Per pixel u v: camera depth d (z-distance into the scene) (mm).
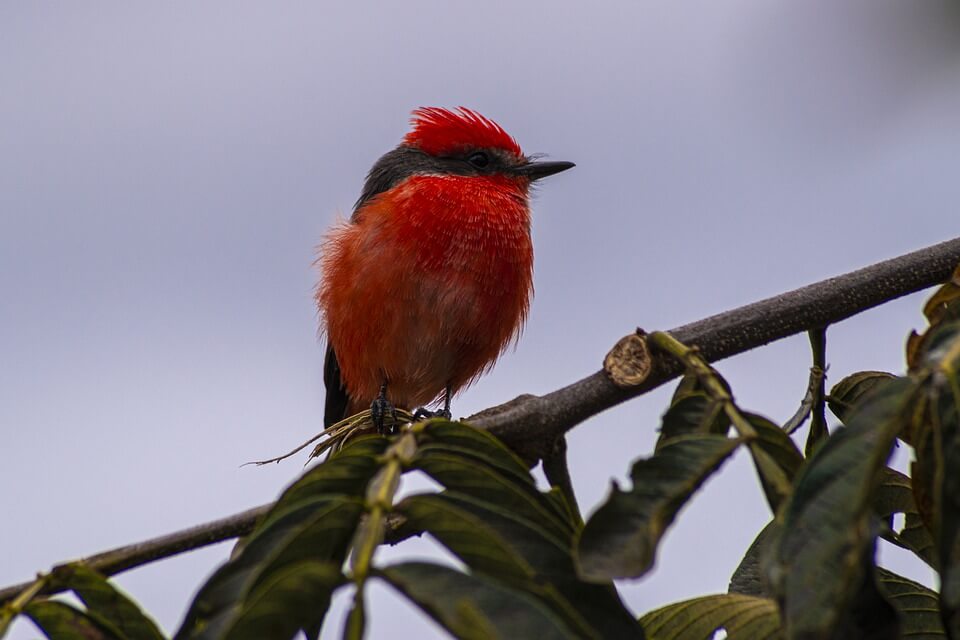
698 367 5035
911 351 4969
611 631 3785
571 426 5965
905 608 5223
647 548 3824
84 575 4398
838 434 3736
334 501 3869
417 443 4461
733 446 4164
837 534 3504
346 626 3348
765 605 4828
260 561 3830
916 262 6621
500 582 3598
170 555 5230
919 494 3895
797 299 6461
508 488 4215
